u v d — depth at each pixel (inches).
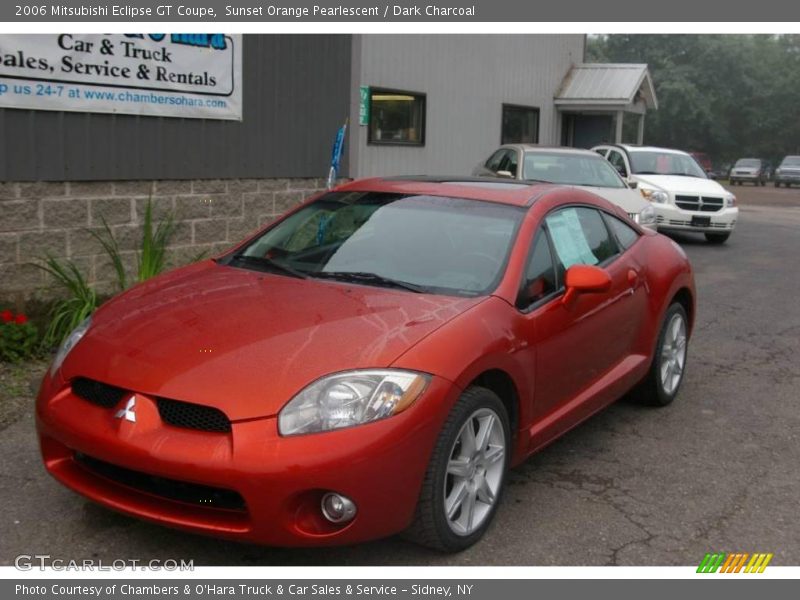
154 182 310.3
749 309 375.9
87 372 140.6
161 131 309.6
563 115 818.2
